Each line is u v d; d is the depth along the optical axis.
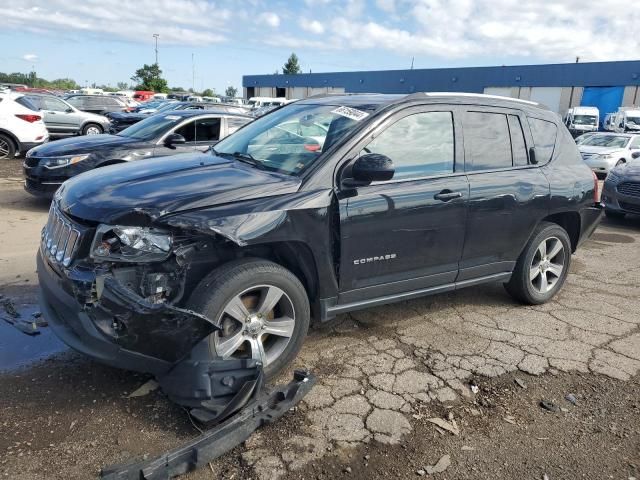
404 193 3.73
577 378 3.66
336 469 2.66
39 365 3.51
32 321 4.13
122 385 3.31
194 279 3.13
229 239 2.96
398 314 4.62
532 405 3.32
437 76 43.41
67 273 2.95
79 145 7.80
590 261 6.65
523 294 4.83
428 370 3.67
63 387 3.26
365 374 3.57
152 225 2.92
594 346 4.15
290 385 3.17
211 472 2.60
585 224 5.17
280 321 3.38
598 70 34.53
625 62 33.12
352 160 3.55
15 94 13.66
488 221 4.25
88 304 2.82
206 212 3.02
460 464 2.76
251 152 4.05
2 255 5.79
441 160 4.02
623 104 33.62
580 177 4.99
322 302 3.57
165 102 26.39
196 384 2.96
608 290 5.52
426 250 3.95
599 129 34.09
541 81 37.66
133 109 24.83
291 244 3.32
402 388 3.42
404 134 3.84
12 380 3.32
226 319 3.16
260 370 3.07
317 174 3.45
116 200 3.06
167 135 8.05
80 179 3.59
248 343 3.27
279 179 3.43
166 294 2.98
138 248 2.87
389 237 3.71
